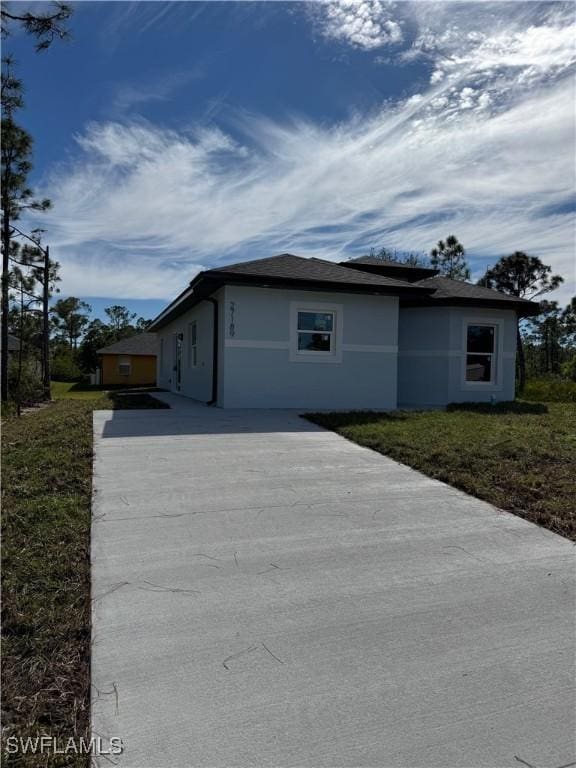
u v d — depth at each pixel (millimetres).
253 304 10805
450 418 9211
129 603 2916
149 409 10859
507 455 6059
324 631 2684
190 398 14680
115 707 2117
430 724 2049
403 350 13492
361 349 11578
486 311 13234
